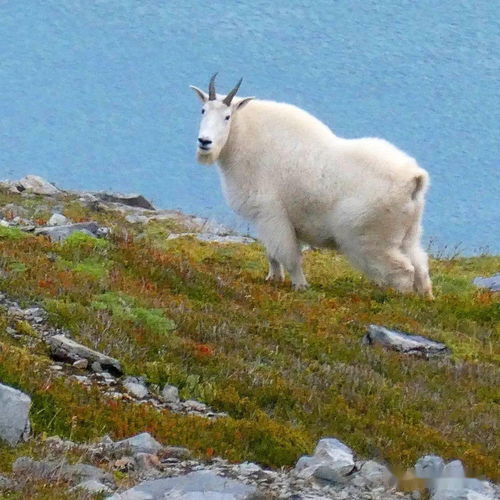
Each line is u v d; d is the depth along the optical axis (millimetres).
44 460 24484
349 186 47625
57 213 62031
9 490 22594
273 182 48062
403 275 48156
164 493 22969
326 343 38312
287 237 48156
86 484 23406
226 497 22578
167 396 30984
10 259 38719
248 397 32000
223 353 34812
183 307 38250
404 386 35875
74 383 29219
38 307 34781
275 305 42562
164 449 26453
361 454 29250
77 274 38781
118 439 27141
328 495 24516
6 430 25500
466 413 34250
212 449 27094
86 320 34188
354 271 54781
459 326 44594
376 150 48281
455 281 53594
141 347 33469
